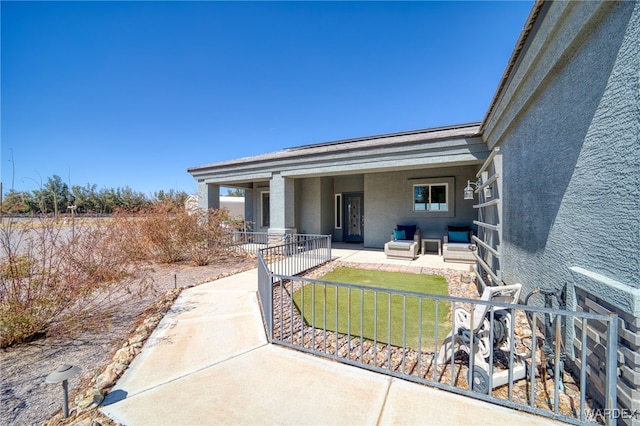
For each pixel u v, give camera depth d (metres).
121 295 5.09
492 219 5.30
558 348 1.92
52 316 3.63
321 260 9.00
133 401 2.23
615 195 1.94
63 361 3.01
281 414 2.06
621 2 1.86
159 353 3.05
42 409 2.22
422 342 3.38
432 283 6.34
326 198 13.60
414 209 11.30
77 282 3.84
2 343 3.26
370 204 12.00
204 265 8.69
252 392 2.34
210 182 12.67
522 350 2.83
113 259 4.93
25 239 3.61
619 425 1.79
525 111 3.83
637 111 1.71
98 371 2.79
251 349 3.14
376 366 2.68
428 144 8.07
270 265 7.43
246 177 11.60
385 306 4.76
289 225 11.05
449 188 10.75
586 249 2.33
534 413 2.00
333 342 3.39
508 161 4.76
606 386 1.76
